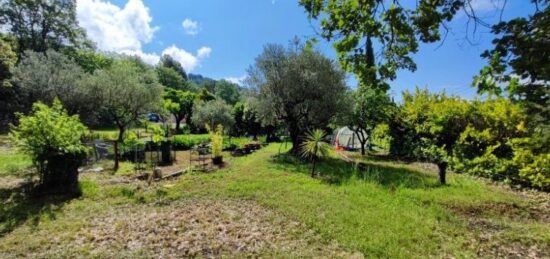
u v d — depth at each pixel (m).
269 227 4.95
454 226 5.02
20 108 18.55
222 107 25.41
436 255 4.00
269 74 14.90
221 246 4.27
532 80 2.66
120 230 4.83
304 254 4.00
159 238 4.53
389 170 10.74
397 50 3.48
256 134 28.12
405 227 4.83
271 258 3.91
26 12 28.02
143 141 14.16
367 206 5.98
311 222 5.05
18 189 7.00
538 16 2.47
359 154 16.62
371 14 3.31
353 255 3.99
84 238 4.52
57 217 5.38
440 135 12.50
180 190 7.30
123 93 18.23
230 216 5.49
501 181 8.77
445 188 7.67
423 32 3.15
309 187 7.64
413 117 14.04
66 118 7.68
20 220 5.17
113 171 9.70
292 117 15.41
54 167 7.12
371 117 15.66
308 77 14.20
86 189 7.14
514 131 8.97
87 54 35.03
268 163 11.95
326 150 10.05
